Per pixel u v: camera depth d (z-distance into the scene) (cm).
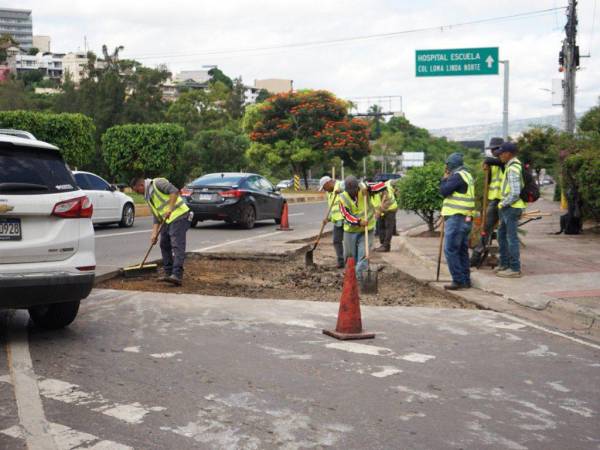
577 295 866
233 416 446
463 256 966
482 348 639
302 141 5547
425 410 465
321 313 784
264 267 1220
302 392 497
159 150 3619
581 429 437
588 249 1369
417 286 1021
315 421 440
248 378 528
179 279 972
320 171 8312
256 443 403
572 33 2655
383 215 1442
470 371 562
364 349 623
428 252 1337
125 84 6344
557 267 1114
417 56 2870
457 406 475
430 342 657
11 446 390
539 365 586
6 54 12181
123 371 540
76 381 512
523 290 906
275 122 5622
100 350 602
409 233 1838
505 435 423
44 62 18950
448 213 947
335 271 1187
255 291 962
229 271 1162
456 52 2834
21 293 589
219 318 746
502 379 542
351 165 5866
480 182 1349
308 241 1659
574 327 754
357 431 425
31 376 522
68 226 621
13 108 7475
